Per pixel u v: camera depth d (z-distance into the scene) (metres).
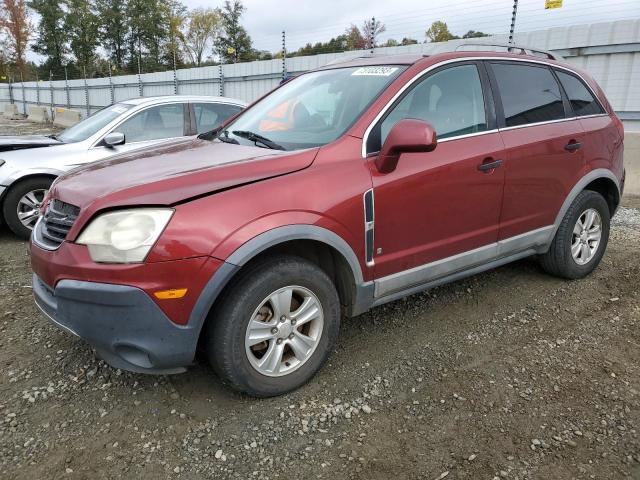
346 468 2.33
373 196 2.89
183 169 2.73
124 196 2.45
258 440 2.49
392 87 3.14
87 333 2.46
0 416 2.64
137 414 2.67
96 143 5.94
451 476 2.28
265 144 3.21
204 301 2.42
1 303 3.98
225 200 2.49
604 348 3.35
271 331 2.71
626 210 6.92
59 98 28.72
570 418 2.65
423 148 2.75
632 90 8.31
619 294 4.16
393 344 3.38
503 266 4.73
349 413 2.70
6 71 60.00
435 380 2.99
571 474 2.29
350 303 3.04
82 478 2.26
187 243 2.37
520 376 3.03
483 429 2.58
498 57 3.76
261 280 2.58
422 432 2.56
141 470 2.30
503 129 3.58
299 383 2.85
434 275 3.34
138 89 21.53
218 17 57.88
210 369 3.07
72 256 2.44
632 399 2.81
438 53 3.49
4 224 6.11
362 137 2.97
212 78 16.88
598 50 8.50
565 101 4.13
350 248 2.84
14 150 5.70
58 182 3.01
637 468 2.32
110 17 62.81
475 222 3.45
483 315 3.79
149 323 2.39
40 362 3.14
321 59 12.79
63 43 65.19
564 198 4.03
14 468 2.30
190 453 2.41
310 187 2.71
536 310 3.87
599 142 4.24
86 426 2.58
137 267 2.34
